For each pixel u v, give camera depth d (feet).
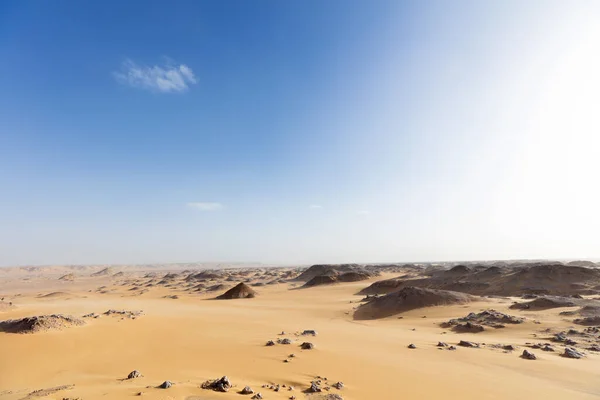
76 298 344.28
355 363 75.36
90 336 106.22
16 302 293.02
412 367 72.95
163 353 86.17
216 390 50.19
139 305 255.09
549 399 54.39
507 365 76.18
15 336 99.71
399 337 114.52
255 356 82.12
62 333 106.93
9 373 69.41
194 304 266.98
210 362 76.28
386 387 58.59
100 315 160.25
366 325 155.43
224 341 102.58
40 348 89.56
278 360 77.82
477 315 149.48
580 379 65.92
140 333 115.75
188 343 99.30
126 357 82.02
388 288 331.57
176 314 184.34
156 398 44.91
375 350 90.79
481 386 60.49
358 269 562.25
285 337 109.29
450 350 91.35
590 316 132.98
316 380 61.05
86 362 77.71
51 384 59.57
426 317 169.89
